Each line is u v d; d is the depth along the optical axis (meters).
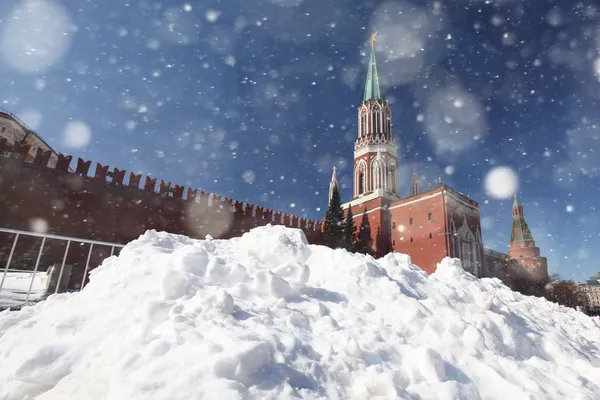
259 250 6.00
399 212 41.25
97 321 3.65
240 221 26.78
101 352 3.12
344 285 5.30
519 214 80.75
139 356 2.71
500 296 8.38
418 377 3.23
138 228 20.98
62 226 18.27
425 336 4.08
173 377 2.40
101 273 5.08
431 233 36.59
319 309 4.24
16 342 3.60
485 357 3.82
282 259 5.82
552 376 3.64
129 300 3.88
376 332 3.88
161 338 2.90
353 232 37.59
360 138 52.56
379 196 44.12
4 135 36.59
